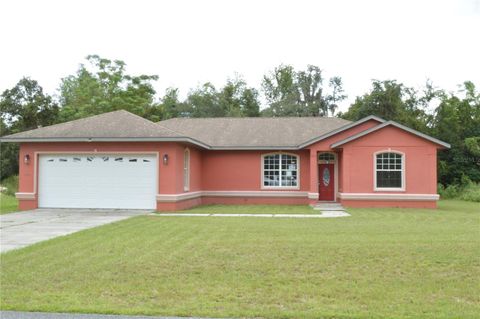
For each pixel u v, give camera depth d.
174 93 61.75
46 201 21.47
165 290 7.39
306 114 55.22
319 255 9.73
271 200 26.05
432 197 22.23
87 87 51.12
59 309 6.40
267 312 6.28
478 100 38.88
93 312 6.29
